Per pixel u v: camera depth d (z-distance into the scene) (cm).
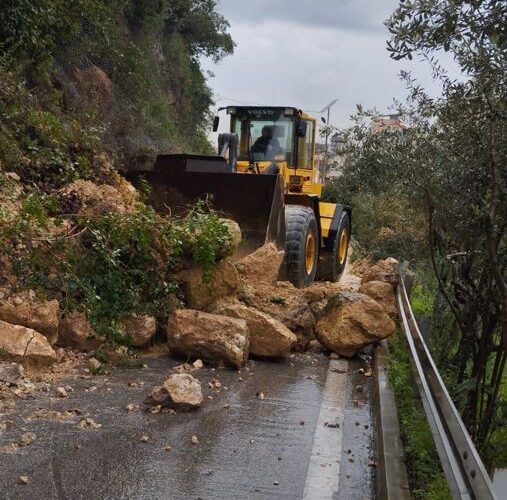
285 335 775
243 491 439
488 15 371
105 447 489
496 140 488
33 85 1205
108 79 1695
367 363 819
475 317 634
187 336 729
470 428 618
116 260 745
